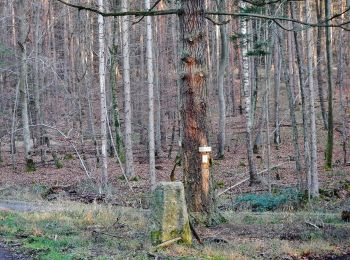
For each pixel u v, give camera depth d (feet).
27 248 25.96
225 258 24.13
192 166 32.09
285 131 108.68
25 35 83.87
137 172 79.05
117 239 28.43
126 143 71.56
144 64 130.31
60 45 147.23
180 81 32.24
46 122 100.99
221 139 90.38
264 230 32.30
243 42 71.20
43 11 118.52
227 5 91.30
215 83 134.82
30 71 105.50
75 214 38.73
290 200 49.06
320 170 71.05
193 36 31.48
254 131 105.40
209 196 32.50
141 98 117.39
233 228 32.45
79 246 26.63
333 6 120.16
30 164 84.79
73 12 114.21
